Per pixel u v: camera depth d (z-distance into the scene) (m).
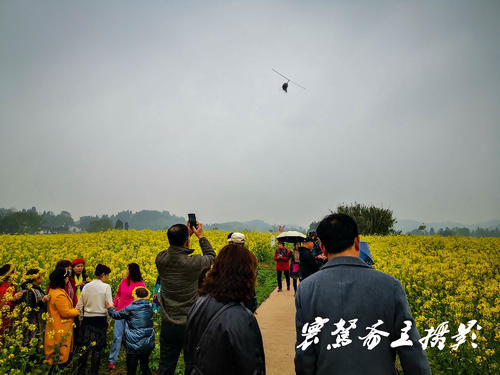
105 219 161.00
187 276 4.12
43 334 5.50
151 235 21.02
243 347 2.02
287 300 10.66
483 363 4.74
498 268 12.44
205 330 2.12
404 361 1.98
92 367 5.30
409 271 10.38
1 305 5.26
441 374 4.87
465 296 7.20
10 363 4.59
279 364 5.91
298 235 12.39
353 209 32.94
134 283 6.25
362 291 2.13
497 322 5.80
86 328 5.34
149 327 5.08
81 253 13.34
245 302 2.27
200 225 4.57
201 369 2.07
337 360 2.03
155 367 5.65
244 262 2.32
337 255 2.37
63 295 5.29
